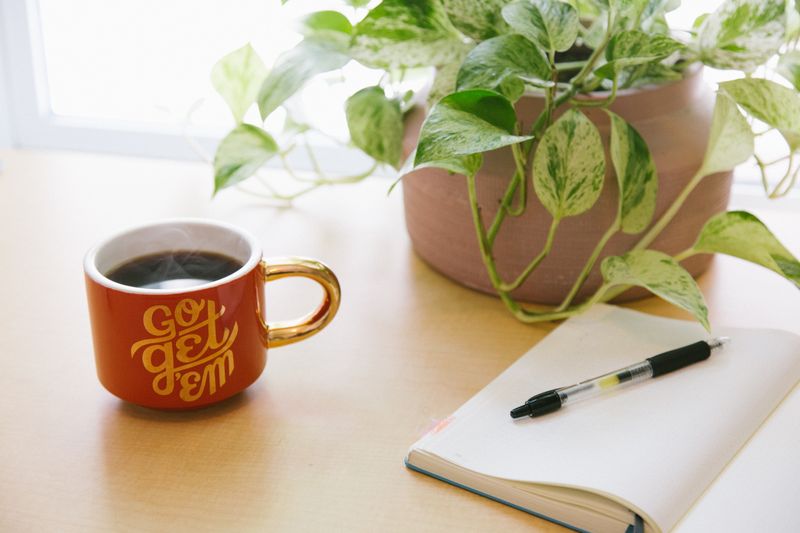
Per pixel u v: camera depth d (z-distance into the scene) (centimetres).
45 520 48
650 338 62
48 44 112
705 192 66
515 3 58
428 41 65
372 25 64
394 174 94
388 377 61
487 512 49
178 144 106
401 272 74
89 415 56
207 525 48
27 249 77
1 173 91
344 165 101
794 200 92
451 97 54
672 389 56
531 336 65
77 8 112
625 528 46
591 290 66
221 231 58
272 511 49
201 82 114
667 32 67
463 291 71
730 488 48
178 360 53
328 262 75
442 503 49
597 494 47
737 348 60
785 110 60
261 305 56
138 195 87
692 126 65
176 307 52
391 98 74
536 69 57
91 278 52
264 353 58
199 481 51
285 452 53
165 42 114
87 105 117
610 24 58
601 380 56
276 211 84
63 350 63
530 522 48
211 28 112
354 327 66
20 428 55
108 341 53
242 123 75
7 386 59
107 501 50
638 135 61
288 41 109
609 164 62
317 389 59
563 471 48
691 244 67
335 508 49
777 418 54
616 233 64
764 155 99
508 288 66
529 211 64
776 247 59
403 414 57
